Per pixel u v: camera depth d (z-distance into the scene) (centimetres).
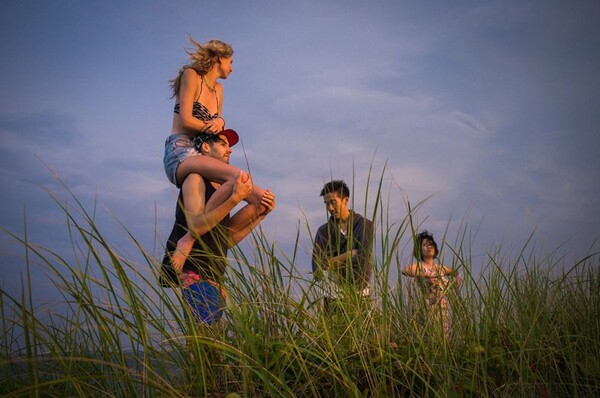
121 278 215
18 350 211
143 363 214
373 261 301
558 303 346
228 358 260
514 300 351
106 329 209
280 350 257
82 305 205
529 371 275
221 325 282
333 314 304
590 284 357
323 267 319
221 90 436
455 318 311
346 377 248
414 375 265
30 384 182
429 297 309
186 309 249
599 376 279
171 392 216
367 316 289
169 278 287
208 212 329
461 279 327
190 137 389
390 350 282
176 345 252
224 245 347
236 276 283
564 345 314
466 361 284
